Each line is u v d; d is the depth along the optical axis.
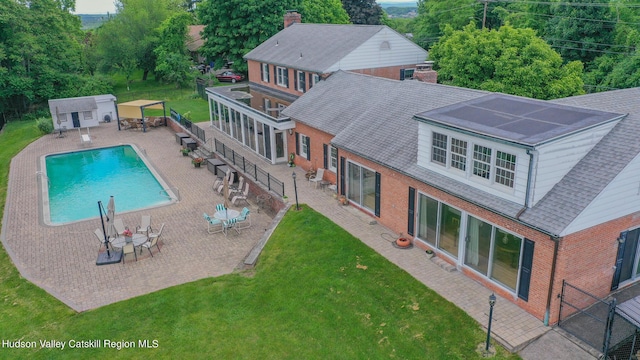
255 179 25.66
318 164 25.33
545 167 12.74
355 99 25.30
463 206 15.15
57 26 53.88
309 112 26.41
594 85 42.78
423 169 16.83
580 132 13.03
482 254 15.00
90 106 42.47
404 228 18.38
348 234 18.98
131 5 69.94
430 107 20.11
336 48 32.69
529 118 14.65
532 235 12.88
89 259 19.06
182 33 65.19
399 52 33.12
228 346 13.52
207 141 35.16
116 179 29.84
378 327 13.71
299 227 19.95
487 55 32.91
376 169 19.28
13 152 36.00
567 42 46.66
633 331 12.52
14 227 22.42
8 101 53.94
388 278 15.84
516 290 13.85
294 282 16.36
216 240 20.58
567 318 13.26
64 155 35.31
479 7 63.59
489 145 13.81
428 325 13.51
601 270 13.48
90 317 15.10
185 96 56.66
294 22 44.88
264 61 37.94
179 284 16.91
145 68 69.25
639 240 14.24
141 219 22.05
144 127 41.03
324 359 12.76
